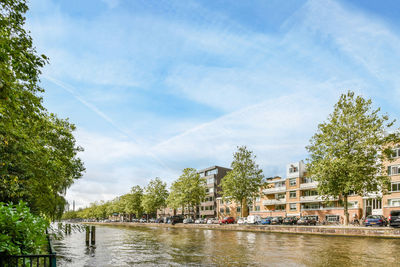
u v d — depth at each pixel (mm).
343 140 32812
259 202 77750
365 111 33125
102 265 15109
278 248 20297
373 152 31766
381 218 35031
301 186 66688
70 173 21094
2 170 9641
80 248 23547
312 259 15211
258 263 14516
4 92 6371
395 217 31047
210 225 52031
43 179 12695
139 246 24141
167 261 15828
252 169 54250
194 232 42344
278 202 71438
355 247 19828
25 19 8008
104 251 21172
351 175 30547
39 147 10531
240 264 14352
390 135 31359
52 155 12359
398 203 44906
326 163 32438
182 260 16000
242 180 53188
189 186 70250
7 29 7102
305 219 47469
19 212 5512
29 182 12281
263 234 35469
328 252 17625
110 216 150750
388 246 20094
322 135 34125
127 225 84875
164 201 84000
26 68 7070
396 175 45594
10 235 5145
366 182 32219
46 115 10797
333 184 32031
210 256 17234
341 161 31094
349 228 28906
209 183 100500
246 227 43625
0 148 8938
